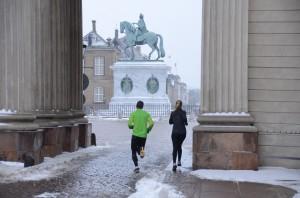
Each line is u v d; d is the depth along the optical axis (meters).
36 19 15.73
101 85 91.50
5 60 14.46
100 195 9.82
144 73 60.69
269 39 12.80
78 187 10.68
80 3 20.20
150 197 9.42
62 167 13.80
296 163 12.74
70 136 18.03
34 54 14.65
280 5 12.77
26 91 14.36
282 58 12.79
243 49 12.76
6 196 9.70
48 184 11.05
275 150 12.81
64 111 17.98
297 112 12.75
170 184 10.84
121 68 60.91
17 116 14.01
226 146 12.61
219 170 12.55
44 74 16.22
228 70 12.78
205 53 12.88
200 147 12.75
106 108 73.56
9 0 14.48
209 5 12.85
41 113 15.91
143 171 13.13
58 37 17.36
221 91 12.80
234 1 12.76
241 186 10.63
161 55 62.75
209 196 9.57
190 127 37.19
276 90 12.80
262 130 12.85
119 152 18.23
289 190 10.25
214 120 12.69
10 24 14.48
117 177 12.06
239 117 12.62
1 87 14.45
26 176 12.03
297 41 12.73
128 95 60.91
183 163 14.72
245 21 12.76
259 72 12.84
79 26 20.14
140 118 13.34
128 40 63.47
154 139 25.66
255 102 12.87
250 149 12.54
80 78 20.25
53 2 16.84
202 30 13.00
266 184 10.91
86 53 91.75
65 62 18.16
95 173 12.71
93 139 21.19
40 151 14.52
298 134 12.73
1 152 13.93
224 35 12.79
